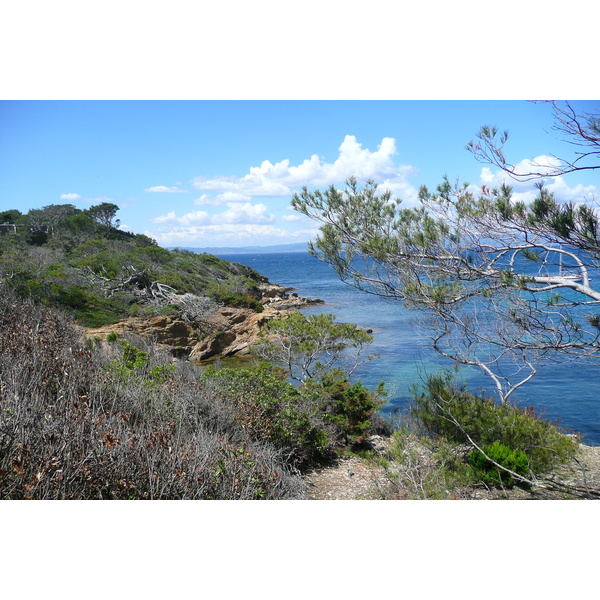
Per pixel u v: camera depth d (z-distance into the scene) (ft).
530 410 28.22
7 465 11.66
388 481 22.04
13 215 168.14
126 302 85.66
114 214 174.29
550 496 21.59
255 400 26.14
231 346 83.15
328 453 28.40
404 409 42.14
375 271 20.57
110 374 22.31
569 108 13.64
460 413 25.49
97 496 12.53
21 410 13.37
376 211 20.02
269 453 20.33
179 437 16.89
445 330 23.41
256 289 140.05
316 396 30.68
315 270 319.68
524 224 15.02
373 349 74.18
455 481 20.89
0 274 66.39
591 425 41.55
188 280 117.80
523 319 17.71
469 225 17.89
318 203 20.75
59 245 126.52
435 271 18.89
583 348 17.25
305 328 42.78
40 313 36.22
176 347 75.72
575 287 15.65
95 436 13.29
